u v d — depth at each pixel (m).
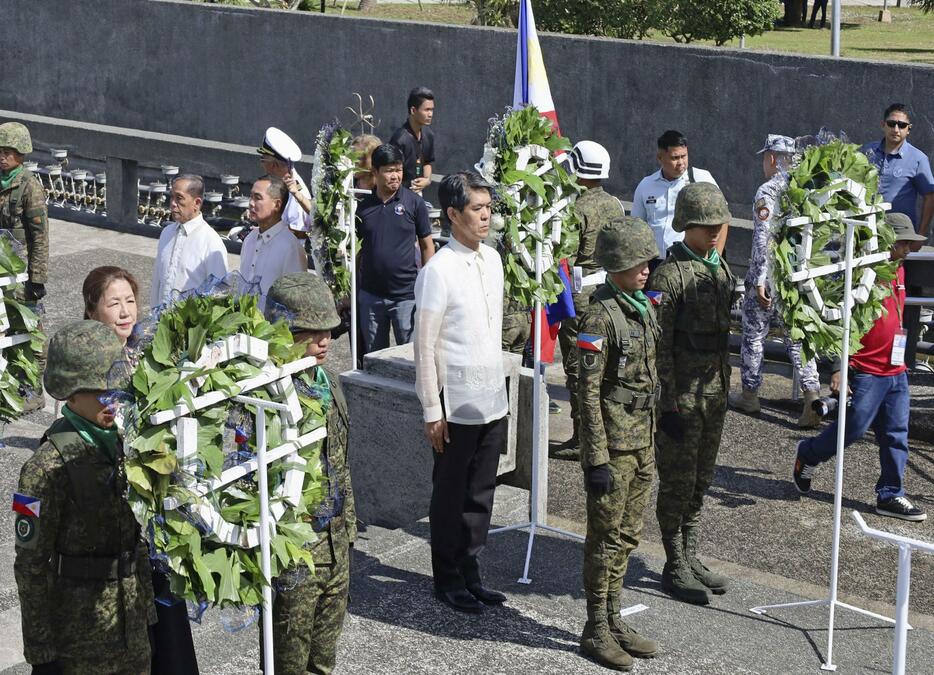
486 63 14.21
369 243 8.61
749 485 8.02
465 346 5.70
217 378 3.74
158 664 4.32
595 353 5.28
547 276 6.74
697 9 19.17
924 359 10.64
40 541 3.84
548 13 18.42
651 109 12.93
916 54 28.98
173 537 3.71
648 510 7.63
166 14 16.66
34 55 17.98
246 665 5.32
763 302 8.75
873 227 6.09
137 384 3.64
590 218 8.21
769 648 5.71
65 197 16.45
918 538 7.22
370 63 15.13
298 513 4.05
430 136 11.80
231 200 15.27
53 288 12.71
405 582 6.23
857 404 7.30
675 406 6.01
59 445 3.87
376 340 8.79
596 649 5.44
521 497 7.26
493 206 6.50
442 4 33.56
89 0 17.28
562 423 9.15
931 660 5.68
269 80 16.05
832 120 11.73
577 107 13.45
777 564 6.89
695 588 6.19
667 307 5.97
